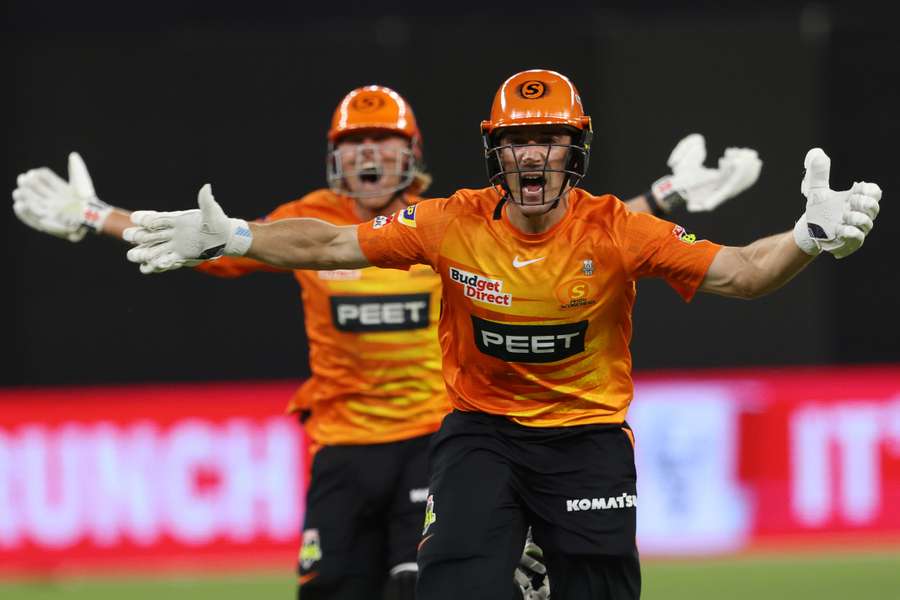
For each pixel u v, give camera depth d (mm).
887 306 33094
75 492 31375
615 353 15797
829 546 32656
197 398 31625
